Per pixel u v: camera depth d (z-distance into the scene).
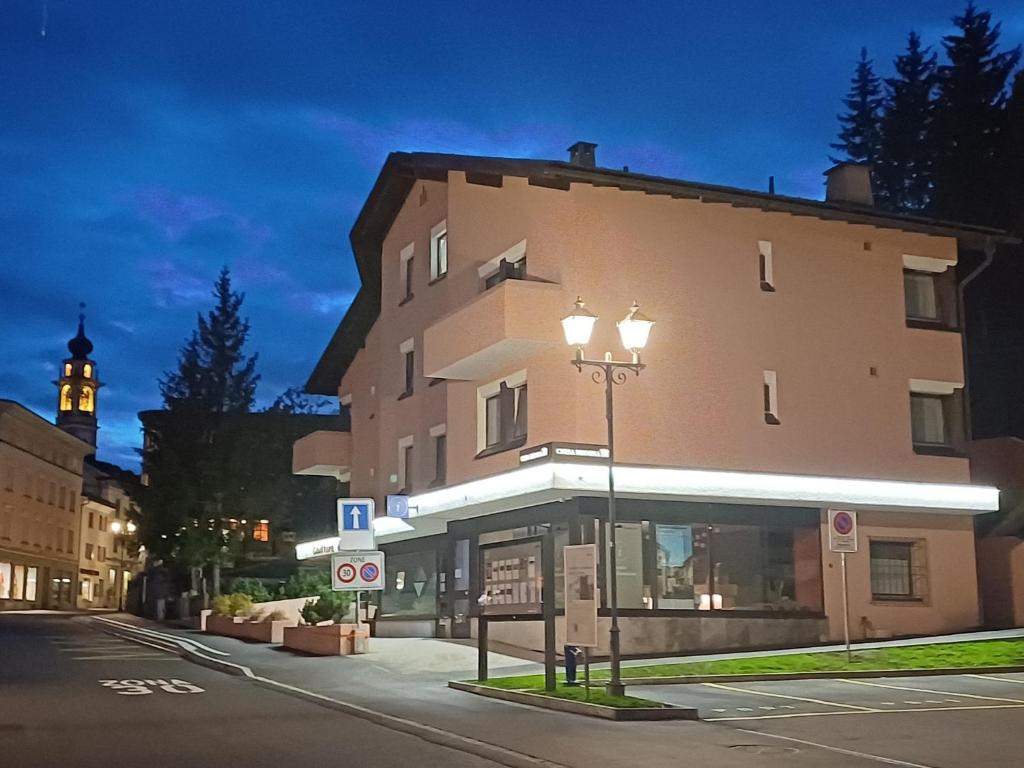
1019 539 29.39
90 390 104.19
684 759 11.88
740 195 26.03
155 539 51.91
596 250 24.92
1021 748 12.67
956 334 29.05
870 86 59.38
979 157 47.66
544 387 24.55
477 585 28.41
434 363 26.88
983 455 30.78
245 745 13.04
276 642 30.69
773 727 14.44
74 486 83.94
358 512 24.55
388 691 19.31
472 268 28.11
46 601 76.88
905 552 27.77
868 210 27.67
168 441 52.31
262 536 58.22
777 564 26.14
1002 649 22.52
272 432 53.50
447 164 27.11
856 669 20.55
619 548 24.47
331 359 40.09
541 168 24.38
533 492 23.72
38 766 11.47
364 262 36.28
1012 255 44.44
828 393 26.97
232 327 58.84
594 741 13.22
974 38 49.59
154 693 19.16
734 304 26.17
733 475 25.09
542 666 22.55
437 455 30.39
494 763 11.77
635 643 24.22
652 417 24.72
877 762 11.68
